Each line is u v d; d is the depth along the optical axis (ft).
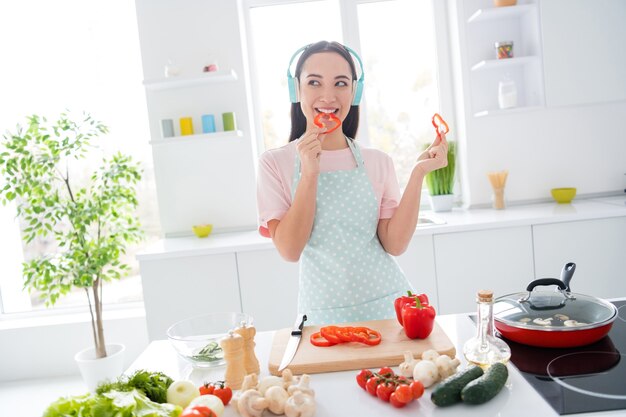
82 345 10.34
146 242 10.92
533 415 2.70
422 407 2.87
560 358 3.35
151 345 4.34
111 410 2.62
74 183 10.53
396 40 10.30
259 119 10.39
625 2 8.87
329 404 2.98
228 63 9.67
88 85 10.53
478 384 2.82
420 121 10.48
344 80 4.84
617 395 2.82
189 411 2.49
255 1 10.05
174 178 9.95
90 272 8.41
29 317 10.88
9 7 10.42
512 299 3.88
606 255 8.27
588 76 9.03
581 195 10.00
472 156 9.93
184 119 9.45
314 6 10.18
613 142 9.88
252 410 2.82
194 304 8.38
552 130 9.87
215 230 10.07
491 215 8.91
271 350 3.69
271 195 5.01
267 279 8.32
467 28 9.73
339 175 5.05
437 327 3.88
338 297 4.99
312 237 5.04
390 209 5.17
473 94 9.86
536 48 9.11
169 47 9.66
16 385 10.03
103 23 10.46
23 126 10.52
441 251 8.22
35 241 11.10
